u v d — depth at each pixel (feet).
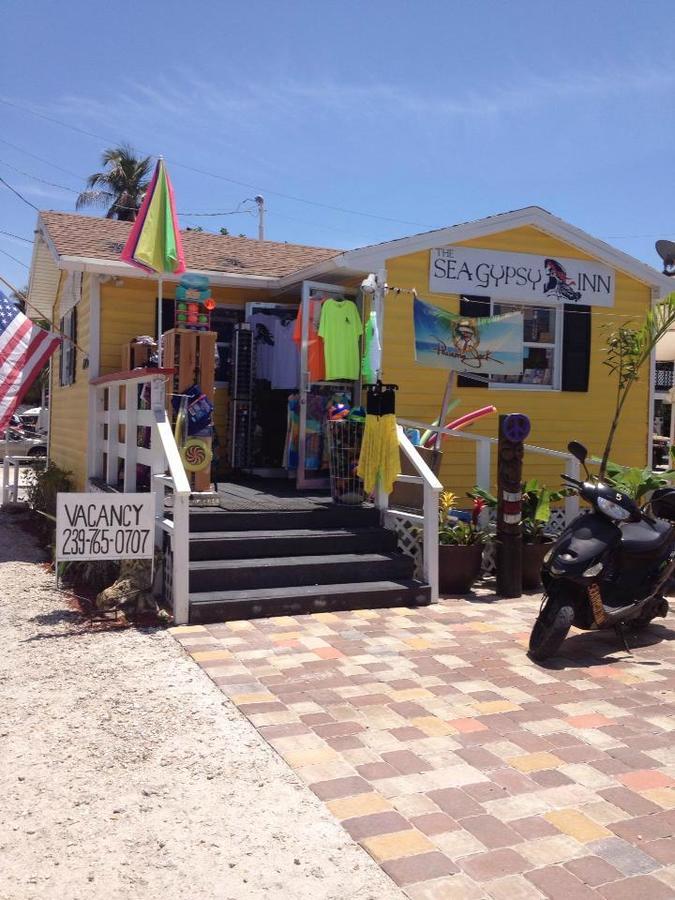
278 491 30.14
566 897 9.62
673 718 15.24
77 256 33.06
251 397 35.53
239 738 14.03
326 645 19.29
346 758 13.24
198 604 20.75
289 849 10.62
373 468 25.20
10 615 21.70
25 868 10.18
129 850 10.59
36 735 14.10
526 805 11.77
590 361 35.68
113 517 21.15
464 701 15.92
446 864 10.26
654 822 11.35
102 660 18.01
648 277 36.14
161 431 22.57
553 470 35.14
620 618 19.25
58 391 46.80
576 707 15.72
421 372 32.78
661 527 20.31
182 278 28.40
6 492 48.01
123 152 126.72
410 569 24.44
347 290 32.71
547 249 34.68
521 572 25.62
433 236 32.24
